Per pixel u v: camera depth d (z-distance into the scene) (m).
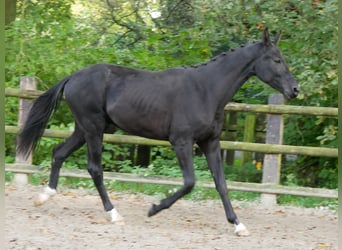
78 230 6.23
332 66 8.66
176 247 5.74
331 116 8.03
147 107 6.54
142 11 12.21
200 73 6.55
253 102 9.85
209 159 6.61
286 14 9.15
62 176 8.64
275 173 8.17
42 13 10.46
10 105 9.37
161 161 9.30
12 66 9.52
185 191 6.39
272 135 8.15
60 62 9.48
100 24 11.99
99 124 6.80
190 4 11.16
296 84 6.42
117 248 5.61
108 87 6.73
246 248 5.86
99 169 6.83
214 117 6.47
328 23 8.62
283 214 7.67
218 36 9.59
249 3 9.19
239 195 8.51
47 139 9.07
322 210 7.93
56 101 7.04
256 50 6.49
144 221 6.88
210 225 6.86
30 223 6.40
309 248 5.97
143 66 9.59
